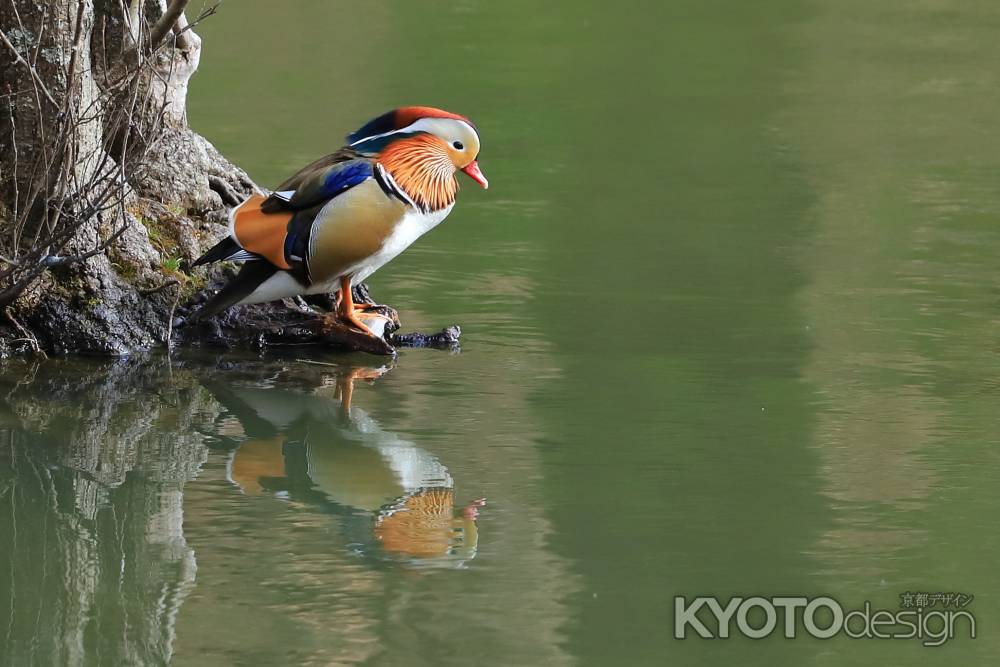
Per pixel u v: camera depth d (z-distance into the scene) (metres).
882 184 18.55
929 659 7.67
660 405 11.40
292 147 19.56
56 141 11.84
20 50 11.98
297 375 12.35
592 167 19.31
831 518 9.30
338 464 10.39
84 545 9.02
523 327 13.41
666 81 24.31
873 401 11.44
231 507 9.62
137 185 12.84
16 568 8.75
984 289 14.45
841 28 28.28
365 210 12.16
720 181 18.69
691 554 8.77
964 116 22.20
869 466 10.12
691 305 13.99
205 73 24.12
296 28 27.75
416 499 9.63
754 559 8.71
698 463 10.21
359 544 8.99
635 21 28.81
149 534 9.17
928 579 8.46
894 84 24.16
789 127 21.50
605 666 7.56
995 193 18.12
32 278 11.99
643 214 17.19
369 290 14.40
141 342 12.93
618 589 8.37
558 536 9.05
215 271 13.37
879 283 14.65
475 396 11.68
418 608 8.12
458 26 28.23
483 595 8.27
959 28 28.23
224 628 7.90
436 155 12.43
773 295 14.28
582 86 23.83
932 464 10.19
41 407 11.51
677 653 7.70
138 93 13.14
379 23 28.36
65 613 8.13
